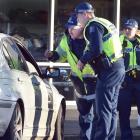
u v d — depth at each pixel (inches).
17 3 698.2
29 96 418.3
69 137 542.3
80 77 453.4
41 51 700.7
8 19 697.0
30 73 446.6
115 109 434.0
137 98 495.8
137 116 615.8
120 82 431.2
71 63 455.5
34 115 429.4
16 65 424.5
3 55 406.0
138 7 722.8
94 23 418.0
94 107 453.1
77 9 436.8
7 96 385.7
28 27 700.0
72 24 446.0
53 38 703.7
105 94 424.5
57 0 705.0
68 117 644.1
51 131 475.5
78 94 460.1
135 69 491.2
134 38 495.5
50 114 467.5
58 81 696.4
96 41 414.6
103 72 423.5
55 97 479.8
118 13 718.5
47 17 703.7
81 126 462.3
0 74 392.2
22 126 405.4
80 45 449.1
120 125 498.0
